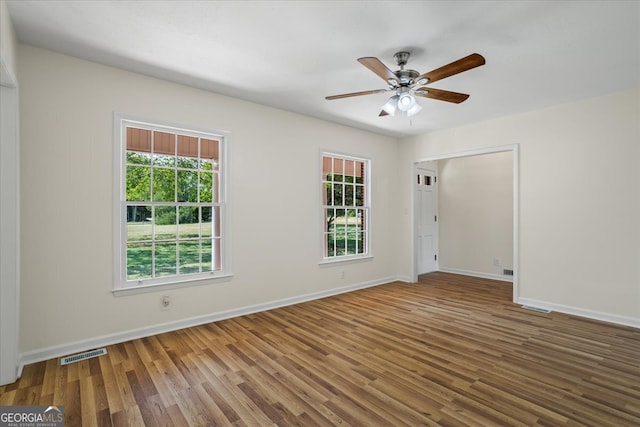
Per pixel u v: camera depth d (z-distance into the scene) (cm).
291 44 256
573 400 206
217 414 192
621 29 231
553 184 397
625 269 347
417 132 534
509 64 287
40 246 263
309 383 227
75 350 276
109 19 224
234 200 372
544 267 405
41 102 263
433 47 259
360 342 298
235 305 373
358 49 263
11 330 225
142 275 322
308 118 444
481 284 543
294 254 428
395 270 579
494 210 587
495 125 450
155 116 319
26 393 213
